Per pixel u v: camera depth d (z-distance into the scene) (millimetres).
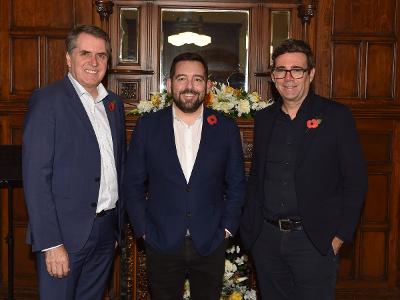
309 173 2250
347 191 2283
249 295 3217
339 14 3551
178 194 2338
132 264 3195
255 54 3627
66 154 2203
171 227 2340
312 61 2309
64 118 2195
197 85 2295
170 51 3629
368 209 3650
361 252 3666
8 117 3576
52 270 2186
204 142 2369
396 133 3607
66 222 2217
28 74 3564
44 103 2170
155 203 2385
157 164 2359
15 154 2717
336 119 2260
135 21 3604
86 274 2369
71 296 2287
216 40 3627
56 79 3564
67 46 2297
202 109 2432
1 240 3670
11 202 2920
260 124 2426
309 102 2307
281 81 2271
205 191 2354
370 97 3590
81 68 2248
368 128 3592
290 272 2410
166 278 2418
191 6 3600
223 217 2426
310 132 2258
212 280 2424
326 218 2271
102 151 2322
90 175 2246
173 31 3619
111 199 2367
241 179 2445
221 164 2391
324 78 3576
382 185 3639
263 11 3604
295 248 2305
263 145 2381
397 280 3703
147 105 3215
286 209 2303
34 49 3559
